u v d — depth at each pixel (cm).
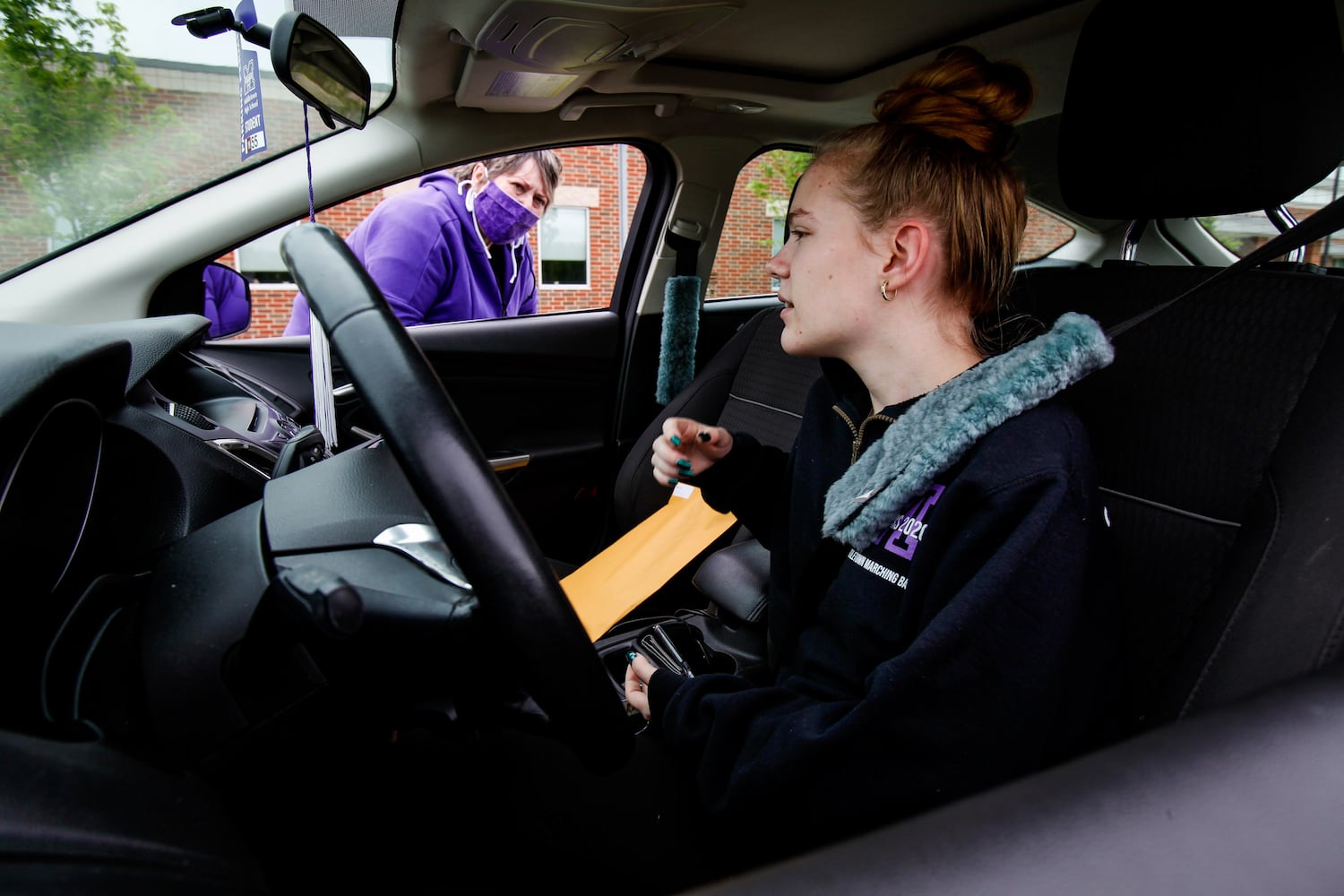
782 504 97
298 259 49
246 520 69
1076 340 67
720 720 75
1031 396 66
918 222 74
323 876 73
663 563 122
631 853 81
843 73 179
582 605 116
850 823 64
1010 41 156
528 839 82
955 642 60
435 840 81
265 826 66
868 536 73
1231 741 30
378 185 159
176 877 44
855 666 75
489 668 69
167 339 110
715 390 174
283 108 147
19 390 62
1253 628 65
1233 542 79
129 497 85
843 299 78
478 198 208
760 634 119
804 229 81
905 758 62
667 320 212
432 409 46
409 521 63
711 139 204
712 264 223
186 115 144
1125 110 95
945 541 68
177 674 59
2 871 38
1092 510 65
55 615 68
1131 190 97
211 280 151
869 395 88
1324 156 86
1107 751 30
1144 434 88
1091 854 26
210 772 59
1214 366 84
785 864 26
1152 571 85
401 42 135
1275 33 84
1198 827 27
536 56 139
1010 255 77
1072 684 64
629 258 218
